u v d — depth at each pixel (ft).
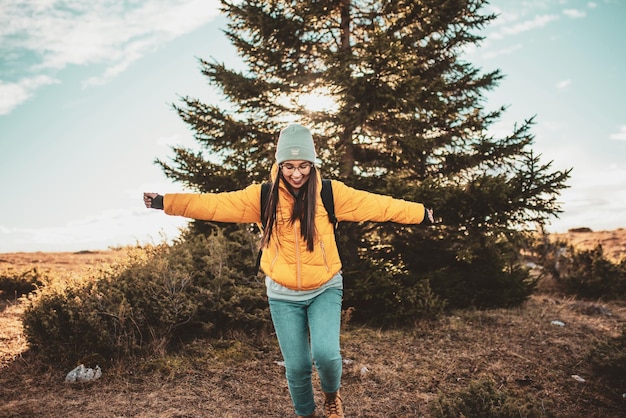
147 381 12.98
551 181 20.53
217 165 23.34
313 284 8.39
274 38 24.79
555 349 17.12
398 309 19.69
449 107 27.30
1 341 15.80
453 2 23.11
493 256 24.47
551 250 34.68
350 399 12.69
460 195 20.62
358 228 23.85
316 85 25.07
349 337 18.17
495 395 10.23
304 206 8.25
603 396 13.33
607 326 20.71
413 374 14.53
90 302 14.49
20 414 10.73
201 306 16.65
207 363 14.43
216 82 25.17
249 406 11.89
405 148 23.94
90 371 13.05
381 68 20.10
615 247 49.26
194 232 23.54
